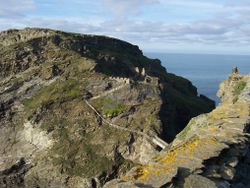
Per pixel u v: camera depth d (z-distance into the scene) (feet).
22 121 467.11
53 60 529.04
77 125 443.32
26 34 597.93
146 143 403.54
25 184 419.54
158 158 60.44
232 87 178.19
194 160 56.49
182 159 56.80
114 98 454.81
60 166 410.52
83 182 393.29
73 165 409.08
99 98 463.01
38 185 415.23
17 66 530.68
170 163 55.98
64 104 464.24
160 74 643.04
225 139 63.57
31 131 454.40
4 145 456.04
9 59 536.01
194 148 59.82
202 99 617.21
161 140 400.47
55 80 498.69
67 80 493.77
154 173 53.31
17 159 438.81
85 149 418.51
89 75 489.67
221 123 72.69
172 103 491.72
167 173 52.75
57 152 424.05
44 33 589.73
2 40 606.14
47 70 509.76
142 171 54.95
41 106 464.65
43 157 428.15
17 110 480.23
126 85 457.27
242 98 93.40
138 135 414.62
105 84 469.57
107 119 440.45
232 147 62.54
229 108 82.53
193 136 68.13
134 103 445.78
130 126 424.46
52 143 435.94
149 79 474.49
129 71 558.15
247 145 65.10
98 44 637.30
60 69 512.63
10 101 487.61
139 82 467.11
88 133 435.53
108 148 413.59
